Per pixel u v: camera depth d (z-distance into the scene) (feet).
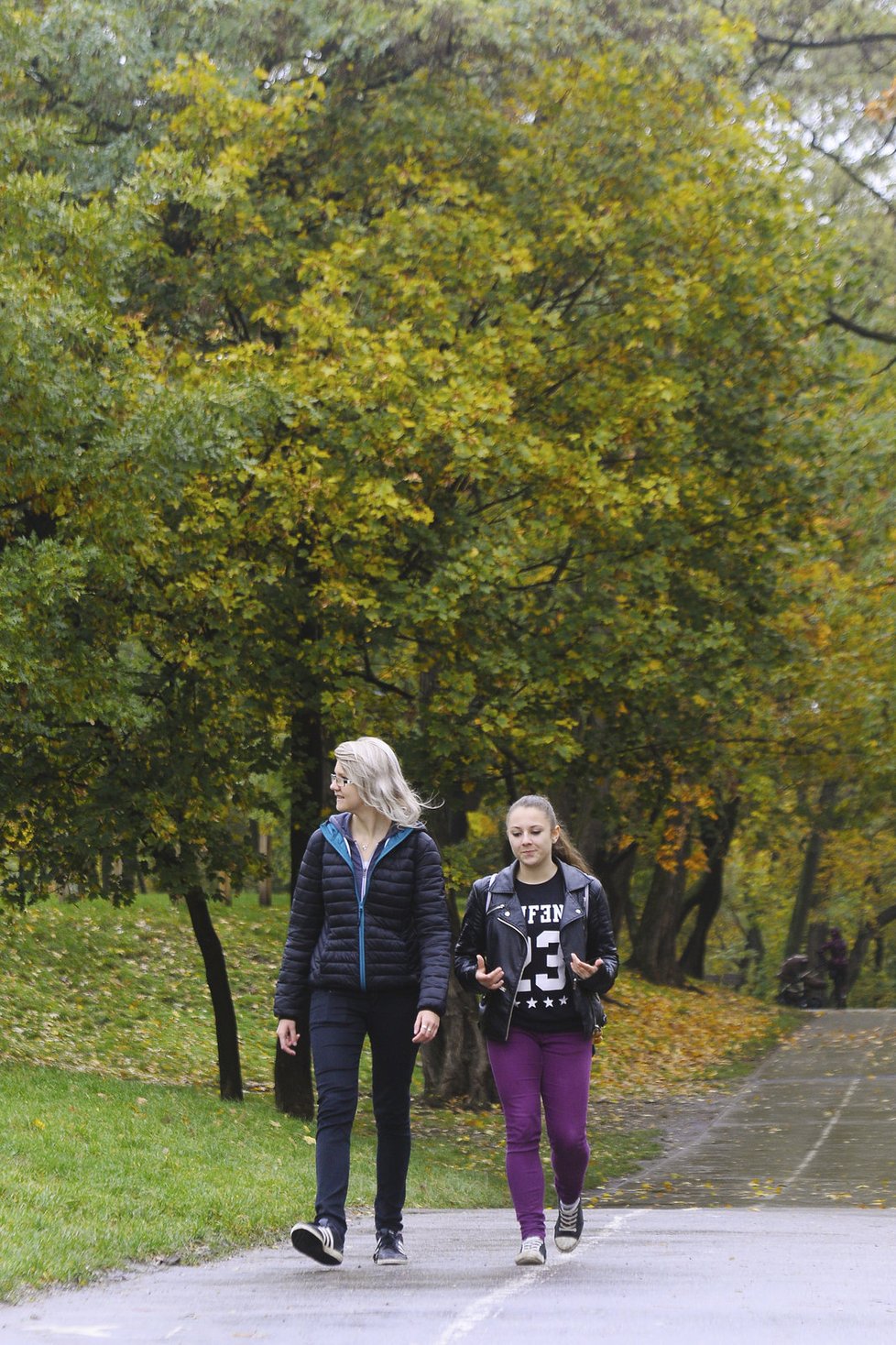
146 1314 17.78
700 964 150.71
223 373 51.42
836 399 67.15
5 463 45.39
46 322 44.47
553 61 62.64
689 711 66.03
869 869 167.22
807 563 70.08
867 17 98.63
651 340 60.29
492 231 58.75
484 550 54.24
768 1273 20.97
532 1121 21.86
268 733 57.21
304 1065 58.95
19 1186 26.81
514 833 22.11
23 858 56.44
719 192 63.05
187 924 104.83
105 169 55.72
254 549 55.01
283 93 58.70
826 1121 71.46
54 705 47.09
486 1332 15.94
